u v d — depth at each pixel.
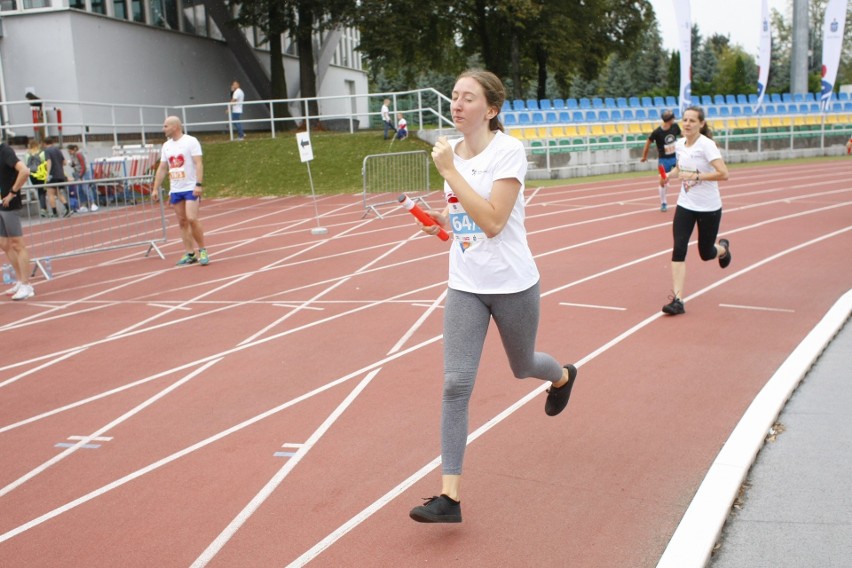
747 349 6.30
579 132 26.28
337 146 24.48
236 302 8.95
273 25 31.34
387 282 9.59
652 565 3.34
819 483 3.97
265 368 6.40
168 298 9.40
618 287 8.72
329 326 7.62
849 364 5.71
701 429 4.75
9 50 25.81
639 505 3.86
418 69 46.03
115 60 27.48
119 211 13.04
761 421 4.67
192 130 32.12
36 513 4.09
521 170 3.58
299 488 4.22
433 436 4.84
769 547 3.43
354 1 31.36
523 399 5.39
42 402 5.88
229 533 3.78
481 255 3.68
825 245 10.84
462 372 3.68
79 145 23.12
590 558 3.41
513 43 40.03
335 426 5.08
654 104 32.22
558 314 7.65
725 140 27.66
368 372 6.16
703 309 7.62
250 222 16.81
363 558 3.50
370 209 17.36
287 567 3.46
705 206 7.33
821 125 30.75
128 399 5.84
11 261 9.81
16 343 7.66
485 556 3.47
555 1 39.59
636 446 4.55
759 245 11.02
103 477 4.49
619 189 19.61
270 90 37.22
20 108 25.59
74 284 10.66
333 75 45.81
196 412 5.48
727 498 3.76
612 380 5.71
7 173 9.60
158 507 4.08
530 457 4.47
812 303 7.68
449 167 3.50
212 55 34.03
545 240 12.16
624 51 46.44
